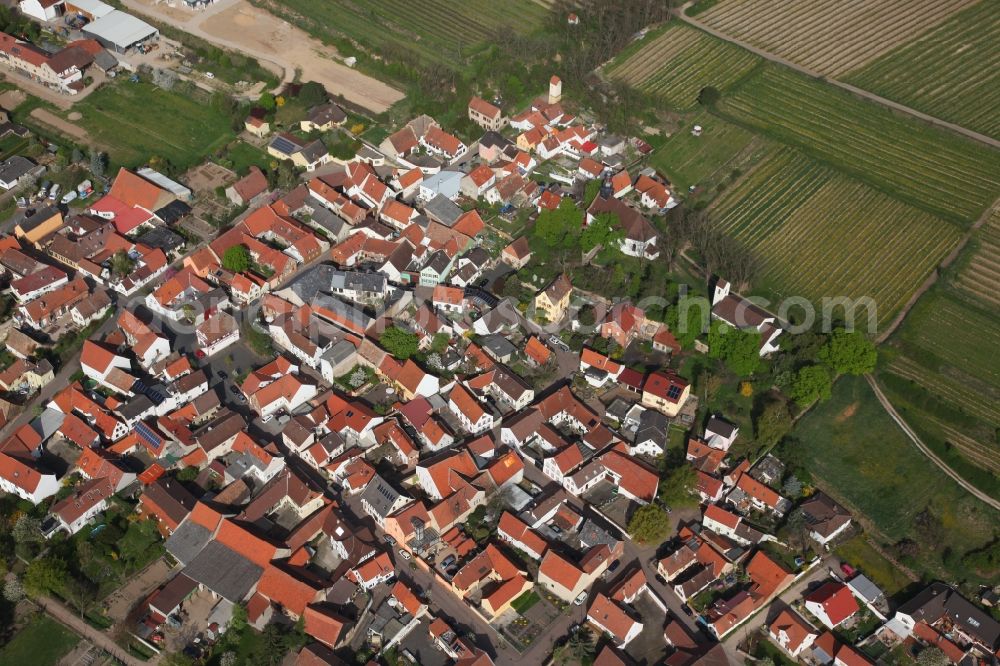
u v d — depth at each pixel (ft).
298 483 622.13
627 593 576.20
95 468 621.72
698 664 538.06
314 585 570.05
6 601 565.53
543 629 568.00
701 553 601.62
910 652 568.00
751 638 569.64
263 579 570.05
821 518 620.08
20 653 542.57
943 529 628.28
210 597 573.74
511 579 576.20
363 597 574.97
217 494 621.72
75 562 584.40
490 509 625.41
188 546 588.91
